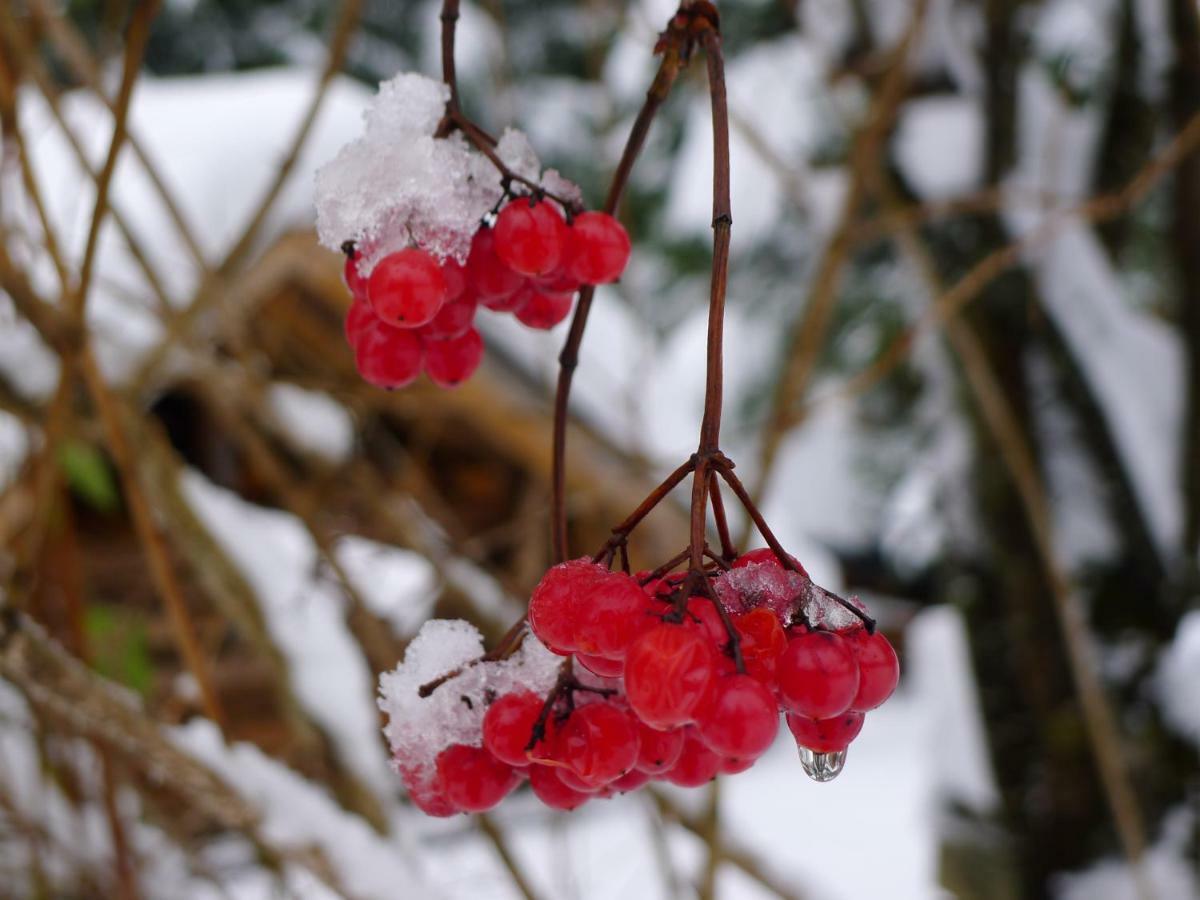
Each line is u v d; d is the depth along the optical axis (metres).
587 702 0.29
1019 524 0.64
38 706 0.42
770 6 1.57
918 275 0.58
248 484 1.02
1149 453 0.63
